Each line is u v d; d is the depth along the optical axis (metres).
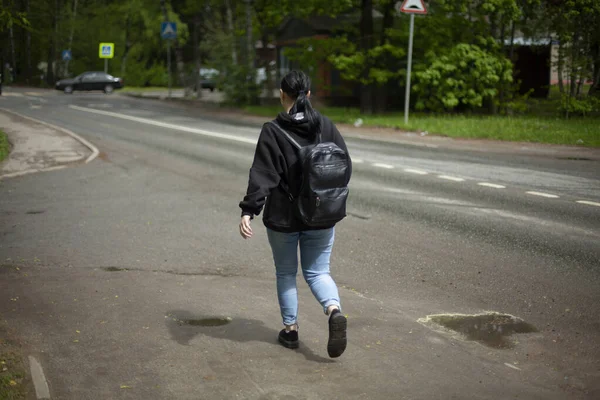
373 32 27.53
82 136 19.80
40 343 4.54
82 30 63.75
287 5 27.03
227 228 8.44
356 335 4.75
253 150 16.44
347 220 8.78
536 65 34.62
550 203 9.62
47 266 6.70
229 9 37.44
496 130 19.58
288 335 4.48
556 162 13.77
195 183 11.91
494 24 26.55
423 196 10.33
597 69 23.88
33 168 13.70
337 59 25.67
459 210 9.26
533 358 4.37
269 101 35.03
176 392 3.79
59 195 10.86
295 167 4.11
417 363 4.24
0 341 4.55
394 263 6.79
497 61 24.83
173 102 38.06
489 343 4.64
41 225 8.68
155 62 65.25
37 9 62.19
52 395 3.74
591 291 5.81
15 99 39.19
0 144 16.25
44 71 68.12
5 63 65.62
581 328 4.95
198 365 4.18
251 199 4.04
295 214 4.15
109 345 4.51
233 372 4.07
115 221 8.88
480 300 5.62
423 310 5.37
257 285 6.05
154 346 4.49
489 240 7.62
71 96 44.31
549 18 24.41
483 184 11.27
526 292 5.81
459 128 20.44
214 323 5.00
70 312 5.21
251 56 34.31
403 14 26.45
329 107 34.03
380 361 4.27
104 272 6.47
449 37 25.62
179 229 8.38
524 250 7.17
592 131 18.73
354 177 12.18
